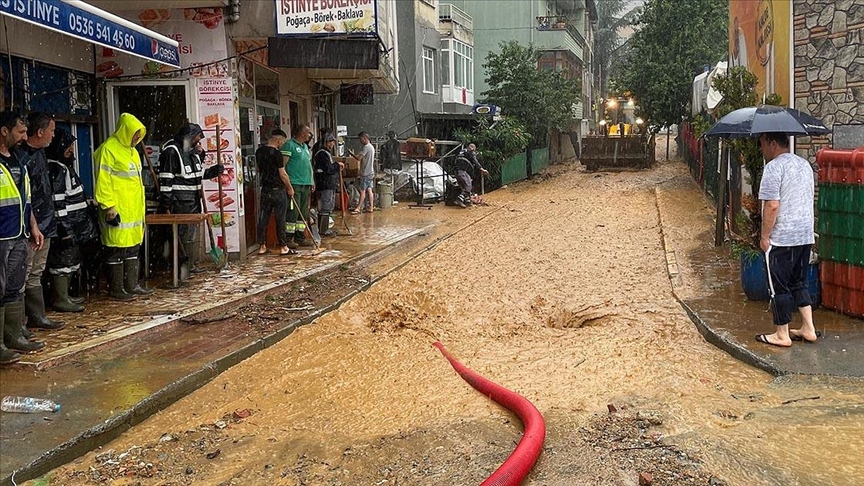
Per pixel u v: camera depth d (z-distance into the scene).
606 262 11.94
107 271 9.16
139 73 10.06
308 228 12.50
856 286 7.33
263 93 13.38
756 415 5.10
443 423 5.28
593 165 32.75
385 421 5.37
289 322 7.69
